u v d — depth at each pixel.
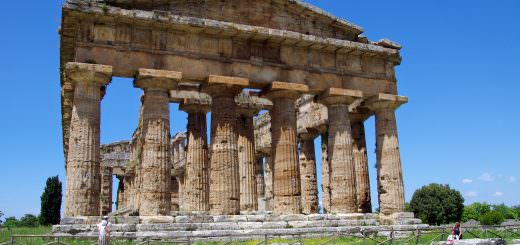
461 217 80.31
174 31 32.81
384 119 38.66
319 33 37.34
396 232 32.94
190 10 33.34
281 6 36.19
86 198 28.77
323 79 36.75
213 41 33.81
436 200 79.06
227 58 33.88
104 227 22.50
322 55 37.22
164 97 31.84
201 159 39.38
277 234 26.34
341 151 36.31
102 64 30.45
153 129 31.08
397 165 37.81
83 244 24.34
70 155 29.25
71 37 32.19
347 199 35.62
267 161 54.56
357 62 38.47
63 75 37.03
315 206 46.78
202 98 40.06
